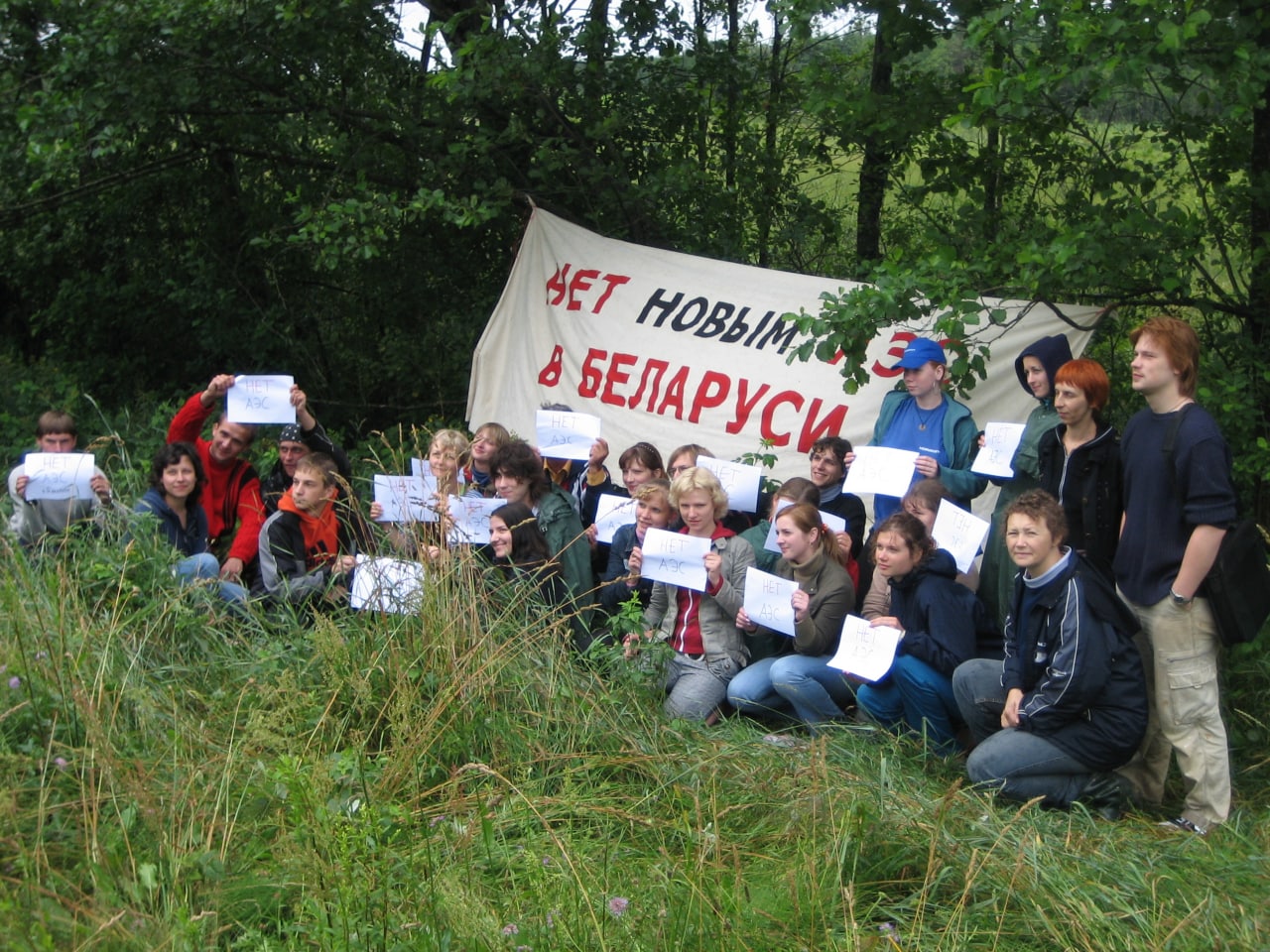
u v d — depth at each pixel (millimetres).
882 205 9883
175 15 8297
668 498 6086
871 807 4426
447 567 5352
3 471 8719
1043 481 5594
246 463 7109
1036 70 6133
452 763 4754
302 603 5801
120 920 3494
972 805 4688
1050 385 5953
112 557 5512
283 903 3900
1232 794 5254
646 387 8172
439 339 10500
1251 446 6434
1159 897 4113
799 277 8062
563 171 9609
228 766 4328
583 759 4848
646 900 3922
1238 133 7258
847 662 5469
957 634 5418
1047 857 4234
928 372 6465
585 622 6035
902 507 5965
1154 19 5871
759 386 7797
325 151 9648
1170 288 6465
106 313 11062
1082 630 4863
